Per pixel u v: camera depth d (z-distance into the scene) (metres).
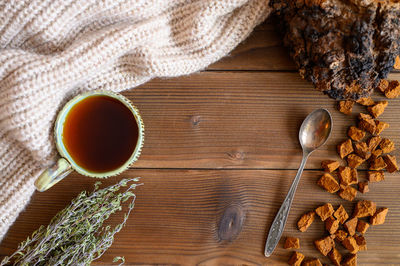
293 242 0.44
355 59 0.39
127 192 0.41
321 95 0.44
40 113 0.40
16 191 0.43
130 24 0.41
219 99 0.44
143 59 0.41
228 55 0.43
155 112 0.44
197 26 0.41
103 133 0.40
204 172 0.44
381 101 0.43
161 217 0.45
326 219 0.44
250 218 0.45
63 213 0.41
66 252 0.40
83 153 0.40
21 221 0.45
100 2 0.40
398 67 0.42
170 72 0.42
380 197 0.45
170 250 0.45
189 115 0.44
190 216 0.45
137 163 0.44
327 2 0.38
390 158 0.44
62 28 0.41
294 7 0.40
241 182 0.45
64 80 0.40
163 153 0.44
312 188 0.45
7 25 0.40
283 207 0.44
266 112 0.44
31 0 0.39
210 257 0.45
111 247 0.45
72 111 0.40
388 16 0.37
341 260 0.45
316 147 0.43
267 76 0.44
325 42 0.39
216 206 0.45
